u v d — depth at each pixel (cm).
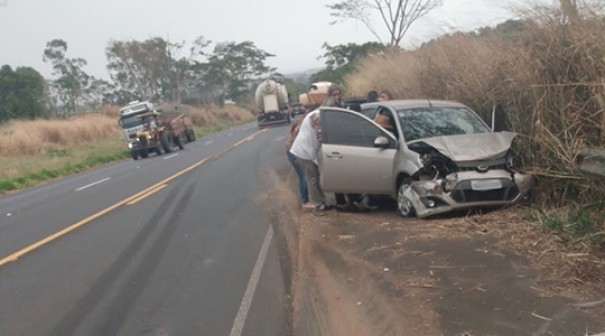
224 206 1132
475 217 779
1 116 5084
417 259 654
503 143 822
